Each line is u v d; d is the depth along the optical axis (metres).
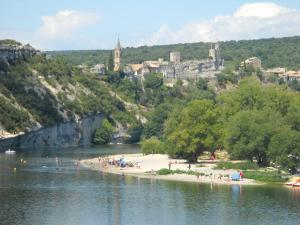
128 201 178.75
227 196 185.38
